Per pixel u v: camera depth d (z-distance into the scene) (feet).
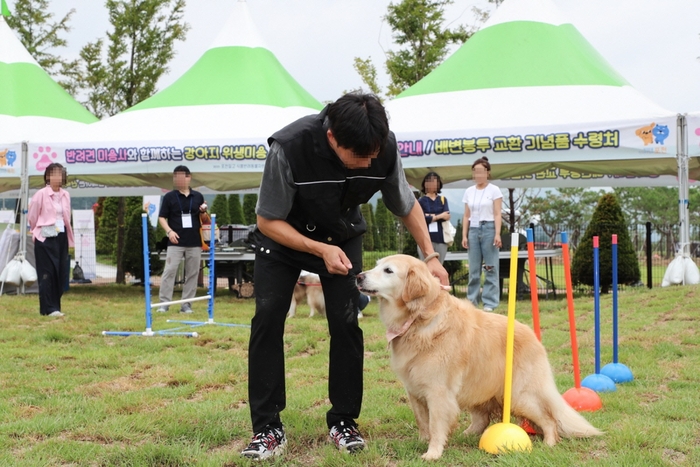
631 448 11.01
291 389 15.83
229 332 23.86
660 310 25.94
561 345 20.93
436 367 10.66
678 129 30.04
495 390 11.50
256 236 11.21
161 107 38.96
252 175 45.11
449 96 36.22
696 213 116.88
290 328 25.17
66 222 28.73
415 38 52.95
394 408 13.78
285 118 38.11
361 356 11.41
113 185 48.65
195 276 31.04
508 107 34.27
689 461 10.37
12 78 43.91
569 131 30.94
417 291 10.66
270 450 10.62
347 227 10.91
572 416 11.67
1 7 46.73
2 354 19.62
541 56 37.27
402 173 11.13
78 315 28.43
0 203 76.89
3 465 10.28
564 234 13.71
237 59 42.11
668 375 16.76
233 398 14.82
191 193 31.12
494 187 28.58
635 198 118.62
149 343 21.68
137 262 47.29
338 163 10.19
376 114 9.48
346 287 11.10
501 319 11.89
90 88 55.62
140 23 51.34
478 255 28.78
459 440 11.76
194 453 10.98
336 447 11.16
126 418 12.96
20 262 36.32
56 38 57.00
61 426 12.40
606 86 35.32
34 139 38.45
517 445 10.80
